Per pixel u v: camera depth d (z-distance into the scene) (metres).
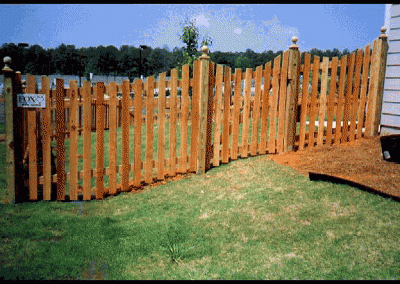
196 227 4.17
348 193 4.57
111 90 5.50
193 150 6.41
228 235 3.89
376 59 7.18
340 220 3.90
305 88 6.73
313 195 4.69
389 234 3.47
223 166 6.57
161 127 6.05
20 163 5.29
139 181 5.95
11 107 5.05
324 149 6.71
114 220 4.53
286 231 3.82
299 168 5.90
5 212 4.78
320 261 3.18
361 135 7.45
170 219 4.47
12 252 3.59
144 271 3.25
